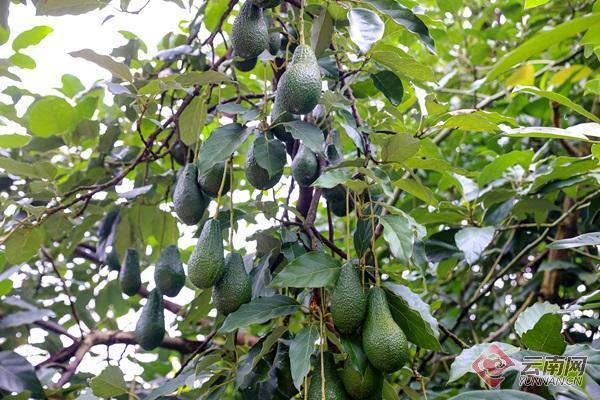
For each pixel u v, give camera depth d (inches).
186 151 99.6
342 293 65.0
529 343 66.9
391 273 74.8
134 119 108.7
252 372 76.0
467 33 152.7
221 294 72.4
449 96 158.1
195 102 87.0
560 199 131.2
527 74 126.9
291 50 92.6
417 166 84.8
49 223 97.2
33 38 112.7
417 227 72.3
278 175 77.8
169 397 85.2
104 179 108.3
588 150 121.0
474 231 94.8
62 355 111.1
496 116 79.6
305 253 72.5
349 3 79.0
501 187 118.9
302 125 72.4
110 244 105.0
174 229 112.8
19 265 100.3
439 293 133.0
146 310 85.5
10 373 90.4
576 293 133.3
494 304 129.6
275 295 71.9
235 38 74.6
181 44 110.8
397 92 88.2
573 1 142.9
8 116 114.6
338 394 64.7
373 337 62.7
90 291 127.3
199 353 92.3
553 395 60.9
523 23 155.1
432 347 68.2
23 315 104.7
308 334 66.0
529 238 117.3
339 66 93.3
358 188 72.0
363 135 82.8
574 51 132.8
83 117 108.7
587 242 76.4
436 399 104.0
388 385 72.1
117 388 81.0
